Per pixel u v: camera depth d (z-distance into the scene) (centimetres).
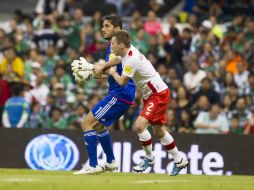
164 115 3222
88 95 5012
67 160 4081
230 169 4106
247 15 6350
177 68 5212
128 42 3089
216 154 4106
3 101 4878
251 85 5000
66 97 4934
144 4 6500
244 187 2809
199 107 4591
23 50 5675
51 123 4725
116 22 3228
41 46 5700
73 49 5394
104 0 6475
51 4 6375
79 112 4662
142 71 3144
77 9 6031
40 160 4091
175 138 4103
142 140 3294
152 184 2748
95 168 3209
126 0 6359
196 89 4972
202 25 5606
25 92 4928
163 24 6241
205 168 4100
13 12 7069
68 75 5172
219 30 5666
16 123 4697
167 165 4059
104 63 3152
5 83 4884
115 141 4081
